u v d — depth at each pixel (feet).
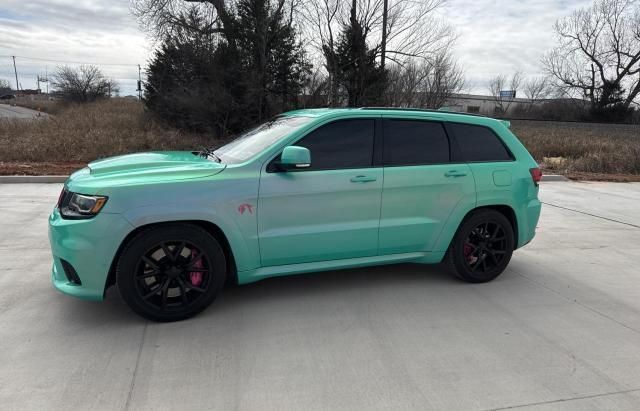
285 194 12.36
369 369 10.02
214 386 9.21
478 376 9.89
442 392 9.28
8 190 28.19
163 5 66.13
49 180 31.50
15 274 14.71
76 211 11.03
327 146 13.08
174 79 65.10
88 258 10.87
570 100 165.68
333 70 59.16
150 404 8.59
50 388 8.96
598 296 14.70
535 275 16.55
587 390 9.52
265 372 9.77
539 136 70.33
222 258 12.11
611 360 10.74
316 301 13.52
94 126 61.62
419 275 16.05
